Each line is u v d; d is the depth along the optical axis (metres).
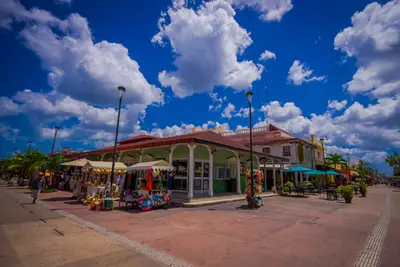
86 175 13.88
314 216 9.88
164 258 4.68
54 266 4.17
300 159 26.09
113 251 5.03
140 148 15.62
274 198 17.91
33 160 22.55
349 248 5.57
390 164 53.66
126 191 12.07
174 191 16.05
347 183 39.69
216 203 13.15
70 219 8.36
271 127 31.28
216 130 35.41
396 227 7.98
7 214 8.83
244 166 20.39
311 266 4.43
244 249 5.33
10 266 4.12
